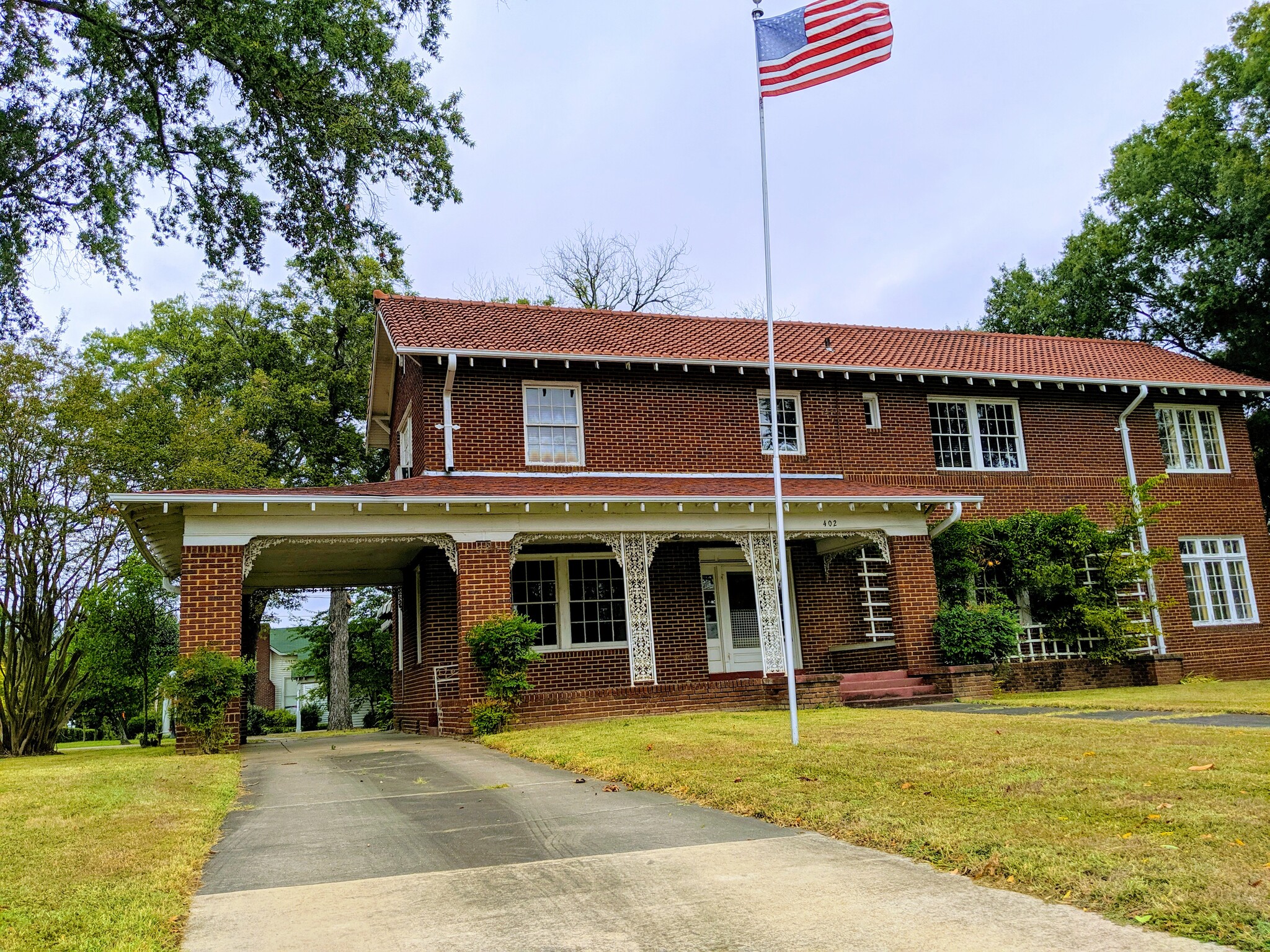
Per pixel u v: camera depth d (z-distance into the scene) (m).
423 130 18.98
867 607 19.16
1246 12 29.02
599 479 17.53
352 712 44.31
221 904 5.11
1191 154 29.61
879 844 5.74
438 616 17.09
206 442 24.94
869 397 20.41
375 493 14.41
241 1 16.48
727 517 16.42
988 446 21.09
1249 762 7.07
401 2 17.89
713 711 15.28
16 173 18.41
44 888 5.26
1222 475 23.00
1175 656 19.67
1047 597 19.31
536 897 5.02
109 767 11.02
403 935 4.46
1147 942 3.84
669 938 4.25
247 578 20.33
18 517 20.09
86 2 17.47
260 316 32.03
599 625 17.91
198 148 18.98
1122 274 31.77
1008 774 7.23
